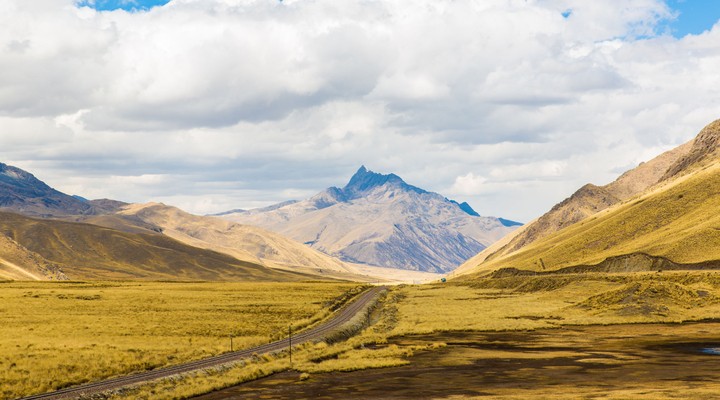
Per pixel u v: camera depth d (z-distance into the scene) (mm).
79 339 78562
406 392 48688
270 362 64000
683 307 101938
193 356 67000
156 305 128125
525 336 84000
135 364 61062
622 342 74312
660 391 44250
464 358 65812
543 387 48594
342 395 48344
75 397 46688
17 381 52344
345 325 100188
